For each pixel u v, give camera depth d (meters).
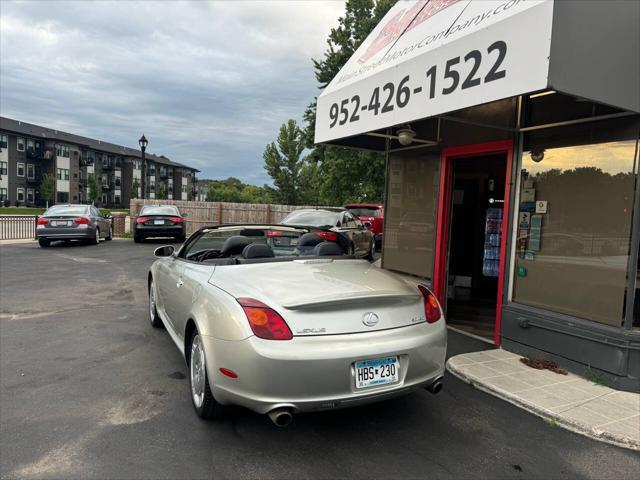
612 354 3.89
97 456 2.73
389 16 6.50
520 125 4.84
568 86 3.14
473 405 3.59
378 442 2.96
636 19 3.48
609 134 4.05
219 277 3.29
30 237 19.11
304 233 4.73
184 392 3.70
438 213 6.23
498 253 7.84
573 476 2.64
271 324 2.65
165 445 2.87
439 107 3.96
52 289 8.00
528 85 3.17
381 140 7.48
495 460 2.79
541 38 3.09
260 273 3.24
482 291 8.23
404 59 4.53
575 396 3.68
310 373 2.59
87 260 11.83
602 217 4.12
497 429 3.19
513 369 4.29
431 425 3.22
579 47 3.18
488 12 3.70
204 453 2.79
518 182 4.90
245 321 2.70
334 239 4.77
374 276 3.36
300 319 2.69
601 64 3.30
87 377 3.99
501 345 4.97
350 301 2.78
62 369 4.18
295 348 2.60
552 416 3.33
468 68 3.66
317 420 3.26
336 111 5.71
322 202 29.50
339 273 3.32
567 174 4.42
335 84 6.12
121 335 5.27
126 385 3.82
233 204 20.36
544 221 4.64
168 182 91.88
